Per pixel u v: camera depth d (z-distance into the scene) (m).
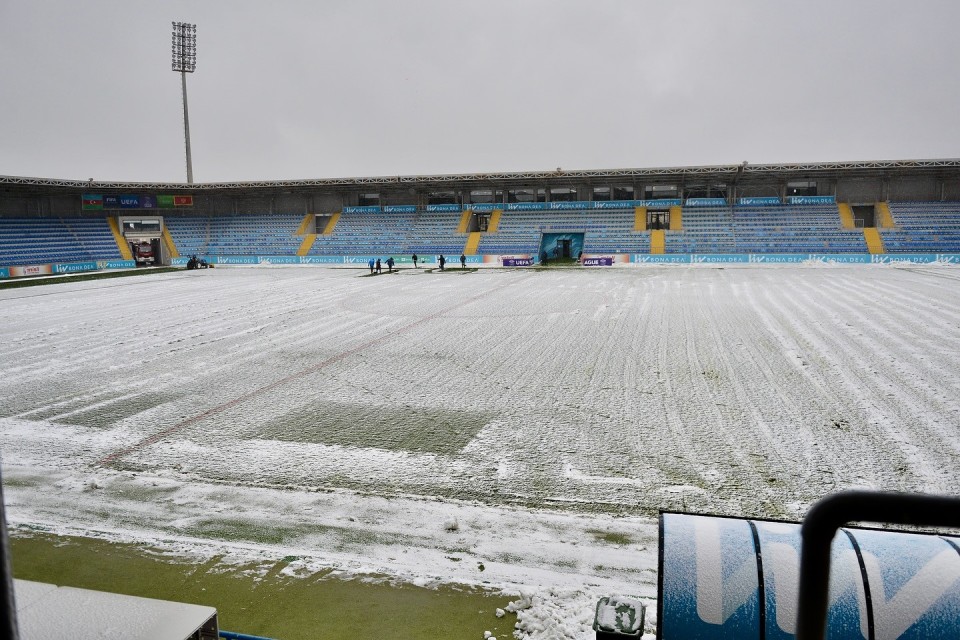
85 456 9.50
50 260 48.09
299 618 5.43
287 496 8.05
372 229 56.22
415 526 7.22
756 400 11.54
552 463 8.92
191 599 5.74
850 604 3.54
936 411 10.72
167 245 55.50
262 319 22.20
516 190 56.38
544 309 23.45
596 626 3.84
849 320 19.66
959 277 32.97
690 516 4.22
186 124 63.09
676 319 20.53
